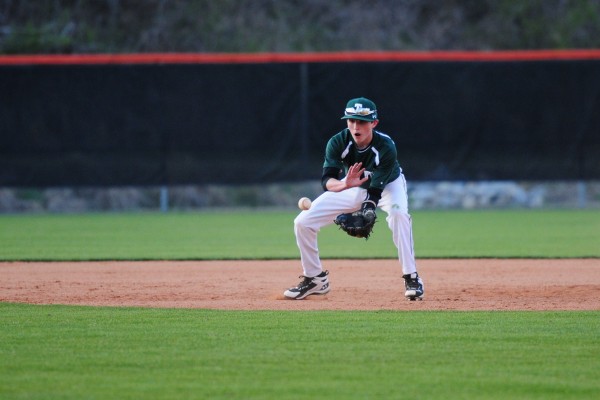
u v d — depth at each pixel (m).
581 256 42.09
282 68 66.88
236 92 66.94
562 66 67.56
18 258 42.09
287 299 29.25
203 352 20.70
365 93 67.12
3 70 65.94
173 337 22.41
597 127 67.69
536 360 19.89
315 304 28.12
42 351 20.83
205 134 67.06
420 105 67.44
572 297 29.86
